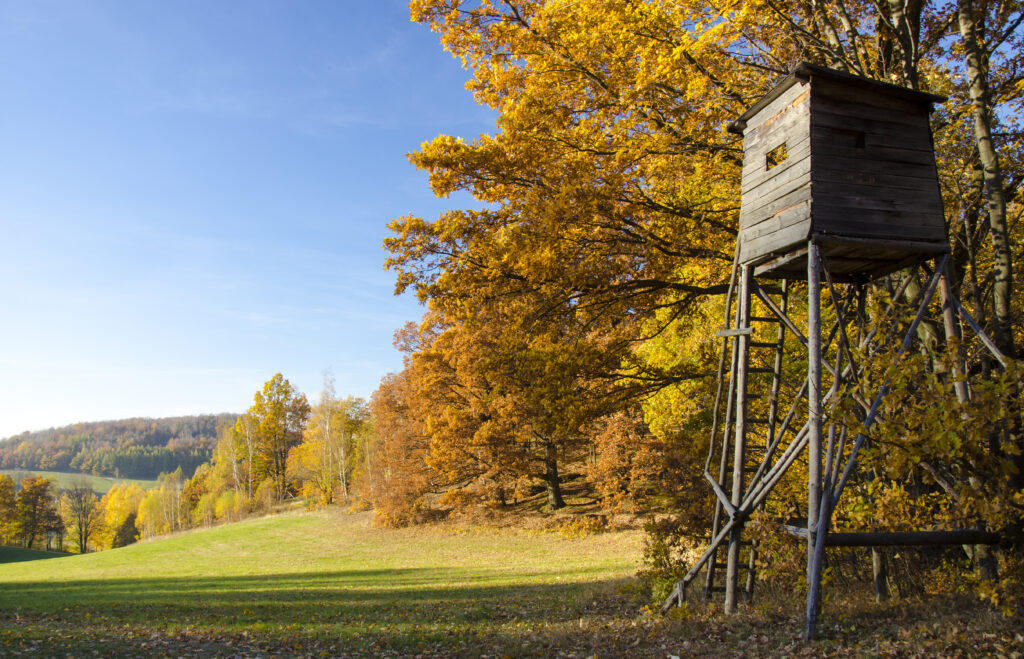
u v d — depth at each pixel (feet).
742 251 28.32
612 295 38.45
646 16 31.12
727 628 24.66
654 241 37.19
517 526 111.34
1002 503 20.44
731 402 29.66
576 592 50.06
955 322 24.25
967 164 32.32
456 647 27.78
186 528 248.11
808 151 24.06
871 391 22.07
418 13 36.42
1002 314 25.44
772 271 28.07
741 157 36.52
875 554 27.58
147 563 116.26
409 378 133.80
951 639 19.11
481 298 38.99
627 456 102.99
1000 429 23.80
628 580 50.78
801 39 32.96
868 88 24.95
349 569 89.04
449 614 43.01
